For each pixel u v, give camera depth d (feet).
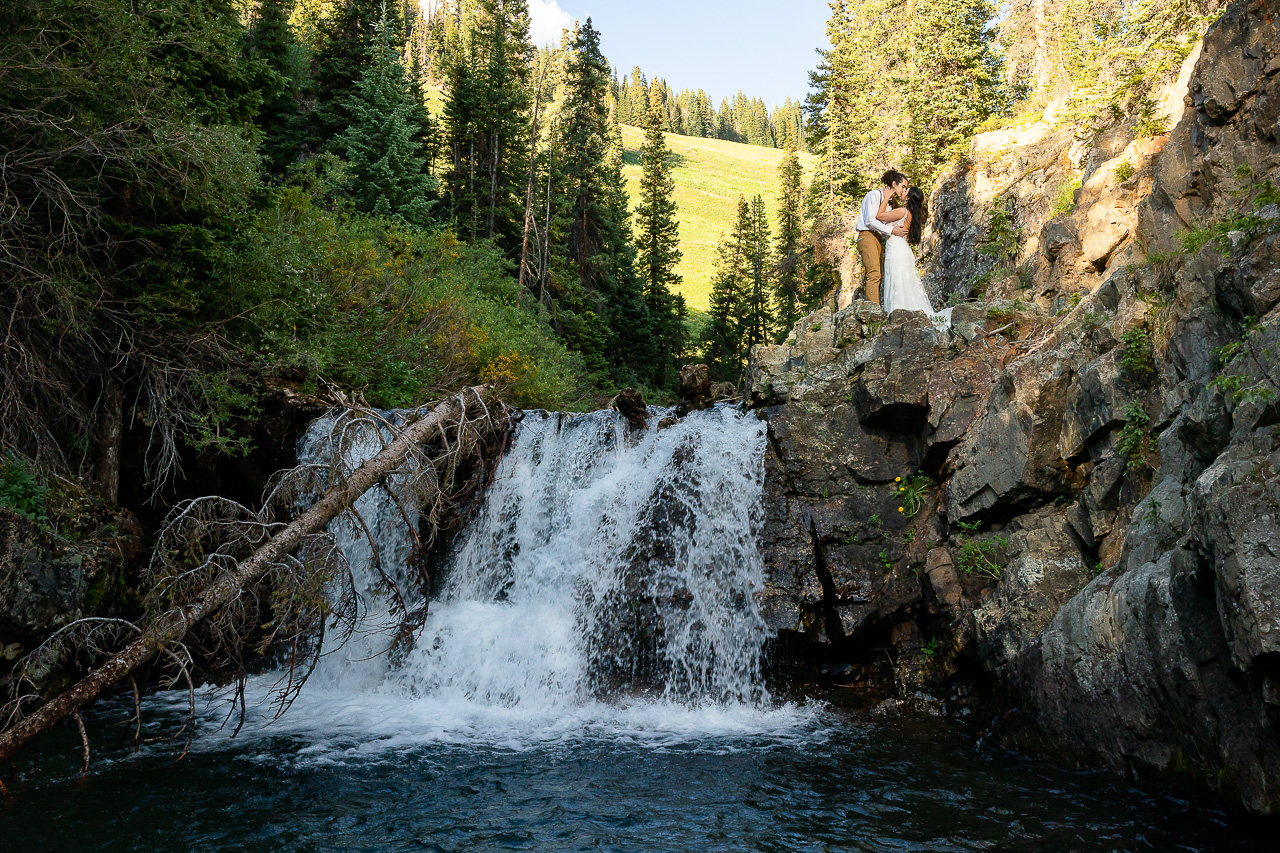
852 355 34.17
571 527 36.86
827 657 31.76
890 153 92.17
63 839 18.98
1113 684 21.03
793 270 174.91
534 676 32.01
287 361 43.01
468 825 19.89
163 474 38.04
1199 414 20.13
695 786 22.47
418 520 39.60
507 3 130.31
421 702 32.09
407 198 96.73
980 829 18.89
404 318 63.36
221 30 42.96
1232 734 17.42
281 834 19.35
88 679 22.72
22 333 32.22
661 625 32.71
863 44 105.70
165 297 35.65
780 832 19.26
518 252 126.52
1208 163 26.63
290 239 46.57
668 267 175.94
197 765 24.27
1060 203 47.60
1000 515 28.63
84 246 31.89
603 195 143.43
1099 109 49.88
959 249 62.64
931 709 29.09
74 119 30.76
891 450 32.60
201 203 37.52
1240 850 16.90
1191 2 46.91
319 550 27.55
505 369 65.10
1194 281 23.53
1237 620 16.06
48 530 29.99
